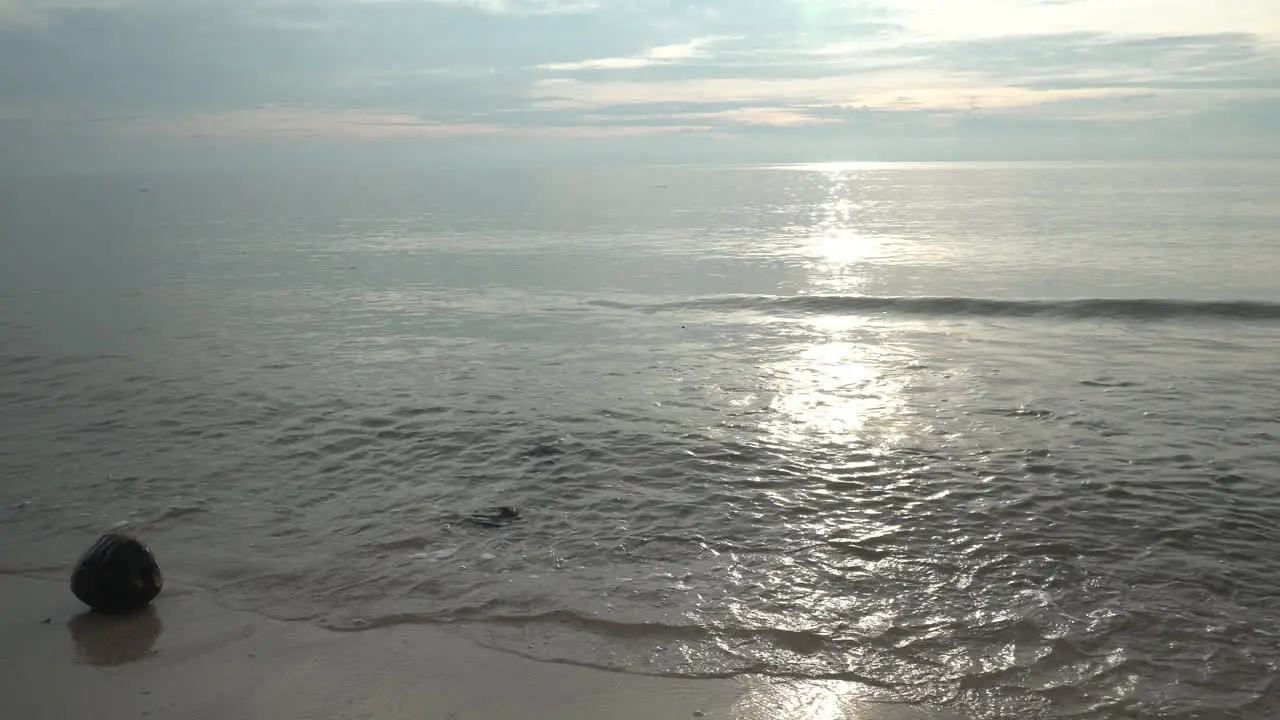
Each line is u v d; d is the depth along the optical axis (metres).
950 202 46.25
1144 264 21.34
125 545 6.03
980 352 13.01
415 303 17.92
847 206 46.03
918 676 5.11
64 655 5.48
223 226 38.31
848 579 6.25
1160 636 5.45
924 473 8.17
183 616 5.93
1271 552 6.50
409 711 4.88
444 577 6.37
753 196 58.19
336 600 6.09
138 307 17.66
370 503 7.71
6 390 11.29
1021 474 8.07
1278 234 26.42
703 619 5.75
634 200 55.50
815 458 8.62
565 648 5.46
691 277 21.47
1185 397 10.35
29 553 6.87
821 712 4.81
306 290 19.80
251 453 8.95
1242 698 4.83
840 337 14.33
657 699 4.95
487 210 47.06
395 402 10.59
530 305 17.66
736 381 11.53
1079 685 4.98
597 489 7.94
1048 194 49.66
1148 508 7.27
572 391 11.09
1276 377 11.13
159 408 10.45
